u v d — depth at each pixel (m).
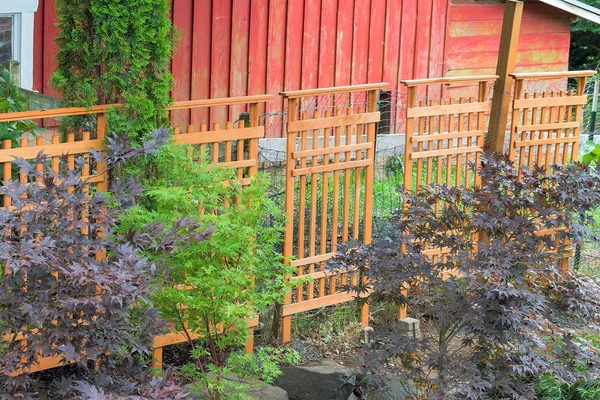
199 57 10.89
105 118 5.16
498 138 7.27
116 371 5.02
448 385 4.91
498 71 7.21
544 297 5.52
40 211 3.89
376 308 6.78
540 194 5.43
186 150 5.45
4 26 9.45
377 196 8.73
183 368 5.04
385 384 5.45
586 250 8.30
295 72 11.60
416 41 12.43
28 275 3.89
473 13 12.77
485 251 5.07
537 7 13.31
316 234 7.84
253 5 11.14
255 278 5.36
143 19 5.15
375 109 6.39
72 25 5.17
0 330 3.81
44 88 9.88
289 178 5.99
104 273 3.78
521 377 5.58
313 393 5.61
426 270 5.34
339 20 11.80
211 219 4.80
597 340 6.46
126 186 4.33
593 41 21.45
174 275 4.93
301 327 6.36
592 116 10.57
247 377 5.18
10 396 3.84
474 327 5.02
